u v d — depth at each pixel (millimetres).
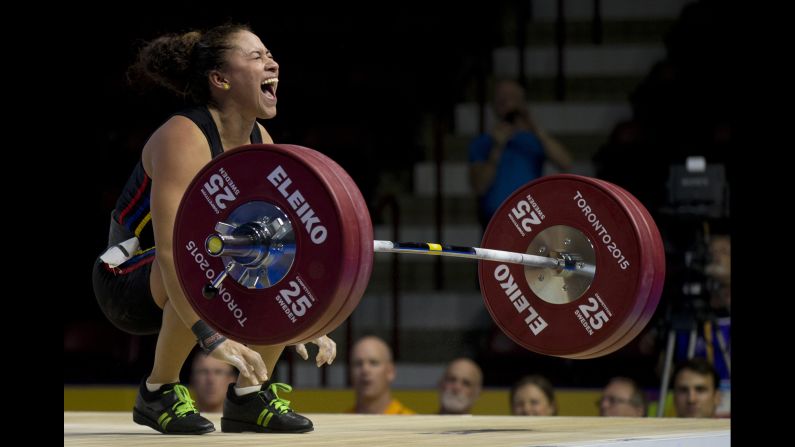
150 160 10195
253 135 10883
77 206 27688
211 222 9102
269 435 10281
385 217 28734
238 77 10320
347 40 32344
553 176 11312
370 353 20891
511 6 32219
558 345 11195
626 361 24031
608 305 10969
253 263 8898
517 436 10227
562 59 29969
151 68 10727
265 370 9516
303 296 8805
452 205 28469
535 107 29859
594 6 30859
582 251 11148
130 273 10523
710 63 29625
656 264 10984
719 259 21125
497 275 11508
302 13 32625
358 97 31375
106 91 29734
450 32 32188
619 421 12602
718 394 20125
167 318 10242
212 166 9102
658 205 27844
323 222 8750
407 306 26359
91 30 29453
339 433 10609
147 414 10664
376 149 30500
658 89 29859
